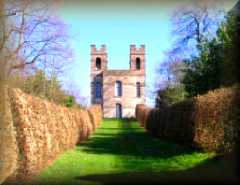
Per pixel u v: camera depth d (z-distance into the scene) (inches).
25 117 602.9
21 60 1280.8
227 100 707.4
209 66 1146.7
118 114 4163.4
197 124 834.2
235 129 672.4
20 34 1272.1
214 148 772.0
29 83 1469.0
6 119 517.7
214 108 767.1
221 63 1028.5
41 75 1547.7
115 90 4183.1
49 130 813.9
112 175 644.7
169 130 1240.2
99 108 2832.2
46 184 572.4
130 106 4151.1
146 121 2004.2
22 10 1254.9
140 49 4205.2
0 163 504.4
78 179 611.8
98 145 1243.8
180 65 2102.6
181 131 1050.1
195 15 1504.7
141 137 1562.5
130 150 1073.5
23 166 586.9
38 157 675.4
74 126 1181.7
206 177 568.4
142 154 962.7
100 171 695.7
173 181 562.6
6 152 516.1
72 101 1894.7
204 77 1160.8
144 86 4180.6
